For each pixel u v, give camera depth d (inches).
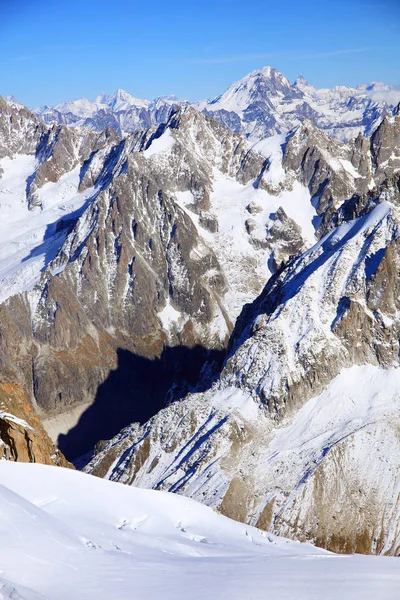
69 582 2212.1
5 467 3221.0
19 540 2390.5
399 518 6929.1
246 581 2423.7
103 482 3415.4
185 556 2920.8
